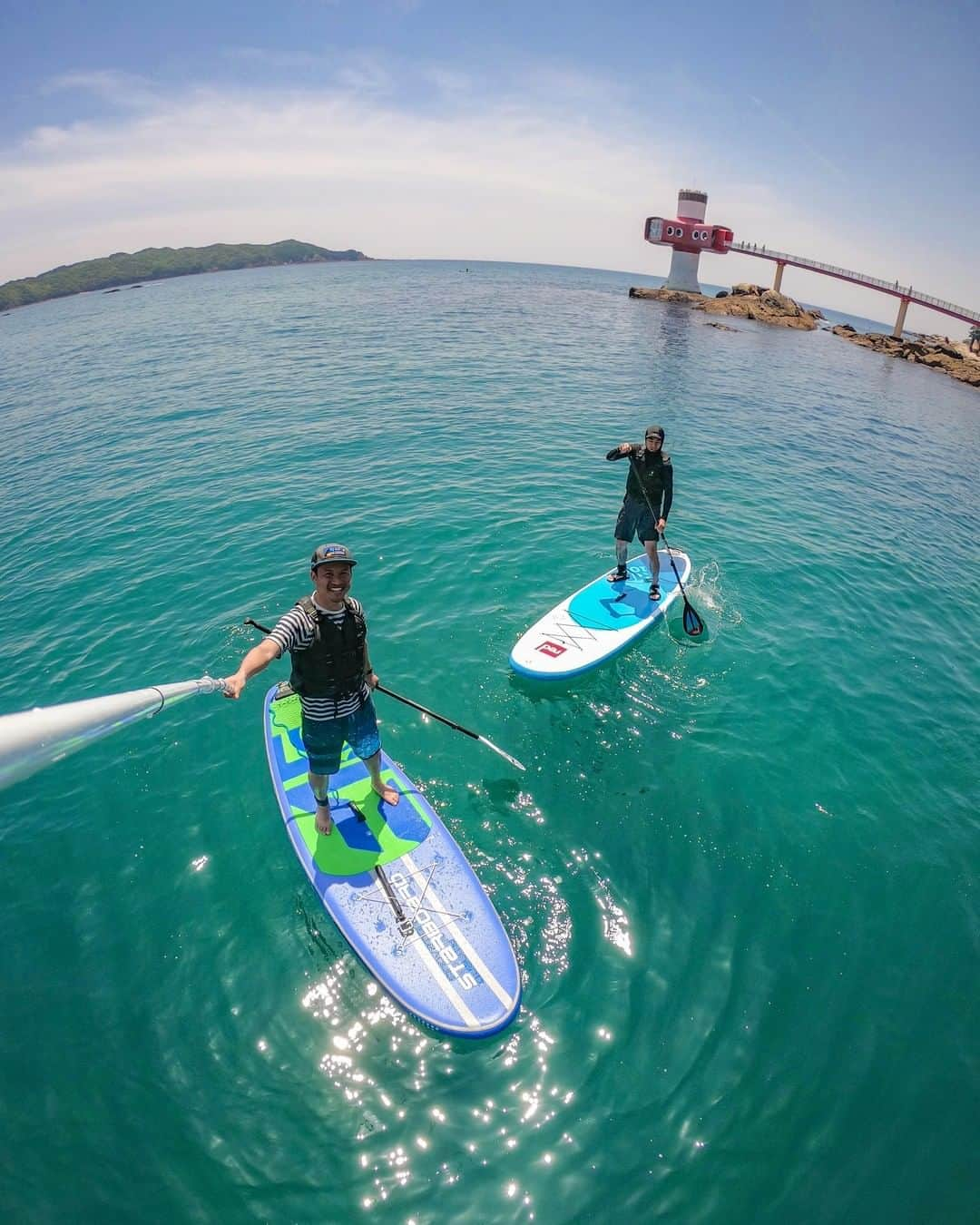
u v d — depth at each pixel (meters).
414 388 21.88
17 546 11.72
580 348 32.25
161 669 8.09
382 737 6.80
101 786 6.38
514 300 55.31
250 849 5.72
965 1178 3.82
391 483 13.59
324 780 5.33
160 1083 4.20
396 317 40.50
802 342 46.47
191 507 12.70
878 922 5.29
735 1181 3.76
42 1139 3.96
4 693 7.90
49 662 8.41
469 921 5.02
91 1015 4.59
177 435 17.34
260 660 4.09
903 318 58.53
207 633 8.70
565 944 4.97
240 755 6.66
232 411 19.31
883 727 7.47
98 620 9.23
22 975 4.87
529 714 7.24
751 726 7.30
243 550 10.89
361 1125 3.96
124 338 37.72
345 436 16.69
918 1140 3.98
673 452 17.08
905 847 5.97
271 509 12.40
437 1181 3.73
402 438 16.52
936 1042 4.50
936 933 5.25
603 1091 4.13
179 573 10.30
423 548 10.80
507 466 14.83
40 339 43.06
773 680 8.11
